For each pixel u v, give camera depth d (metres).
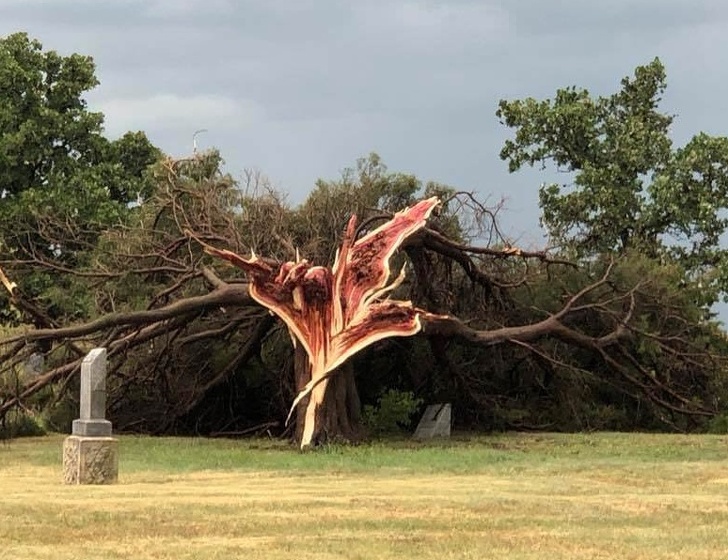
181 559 12.22
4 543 13.18
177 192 33.75
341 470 22.19
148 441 30.03
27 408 32.72
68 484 19.17
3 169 49.59
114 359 32.66
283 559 12.21
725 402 36.72
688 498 17.59
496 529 14.31
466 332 30.28
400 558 12.34
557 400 35.50
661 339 33.75
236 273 33.09
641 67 47.31
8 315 42.41
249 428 34.16
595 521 15.01
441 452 26.19
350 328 28.33
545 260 34.44
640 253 40.56
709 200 44.09
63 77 51.56
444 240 32.03
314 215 34.62
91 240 45.12
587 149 46.66
